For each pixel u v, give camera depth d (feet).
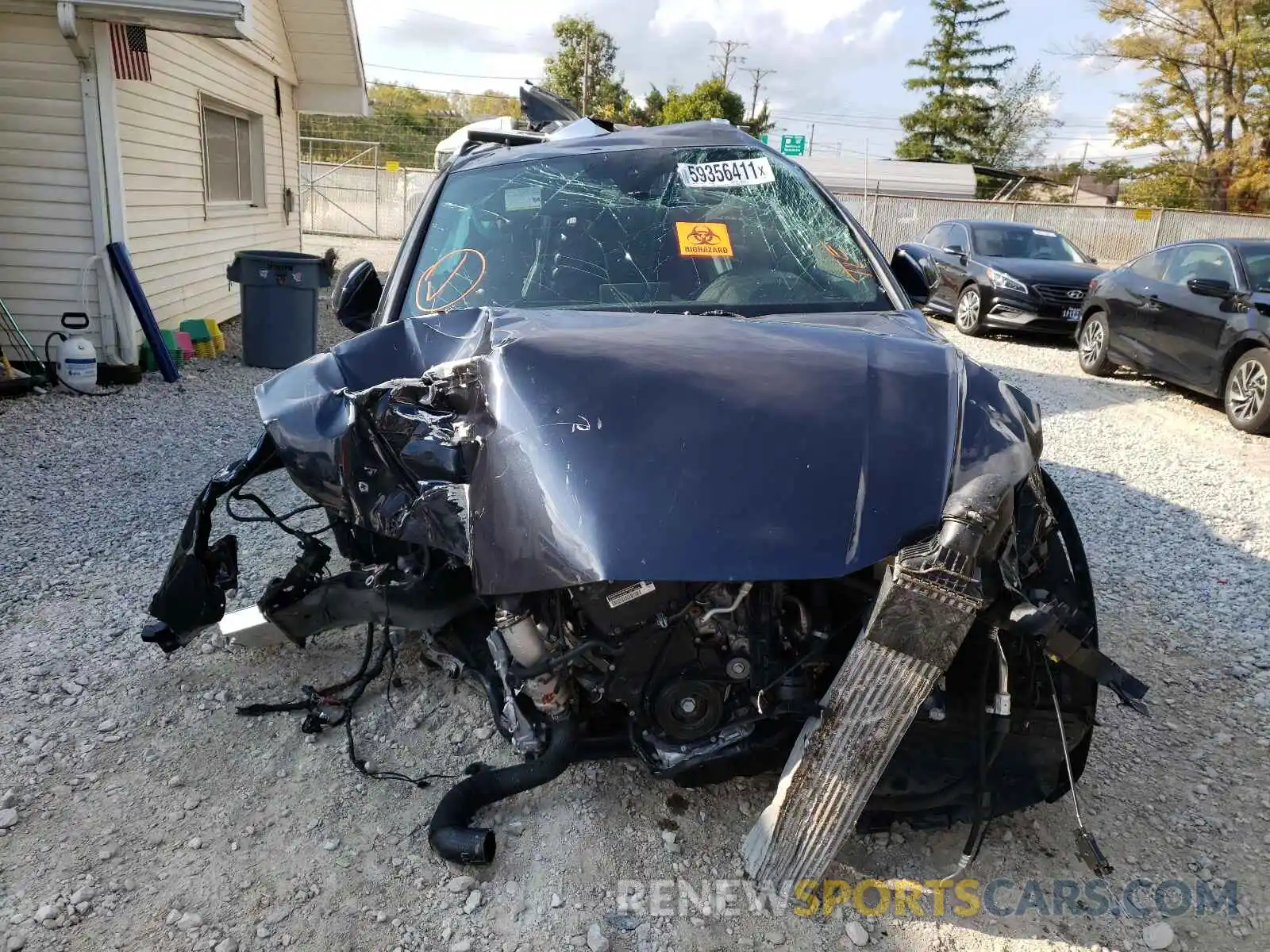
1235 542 16.90
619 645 7.23
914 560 6.53
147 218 29.53
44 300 27.20
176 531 16.22
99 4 23.97
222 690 11.03
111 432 22.52
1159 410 28.22
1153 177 130.21
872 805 7.74
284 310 30.37
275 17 41.83
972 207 84.02
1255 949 7.66
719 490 6.90
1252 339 25.38
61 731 10.26
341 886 8.12
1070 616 7.39
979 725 7.42
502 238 11.53
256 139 41.47
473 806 8.34
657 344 8.28
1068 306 38.42
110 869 8.30
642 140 13.07
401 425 8.15
